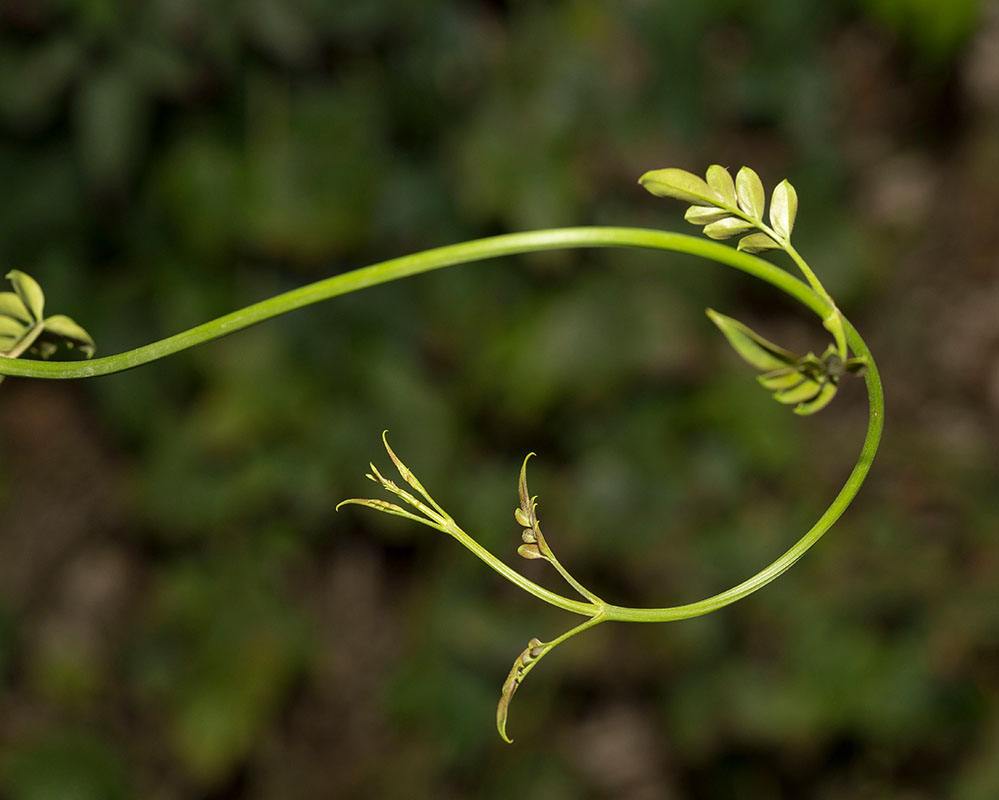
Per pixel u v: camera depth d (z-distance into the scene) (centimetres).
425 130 112
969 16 128
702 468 116
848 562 117
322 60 108
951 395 134
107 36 99
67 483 131
